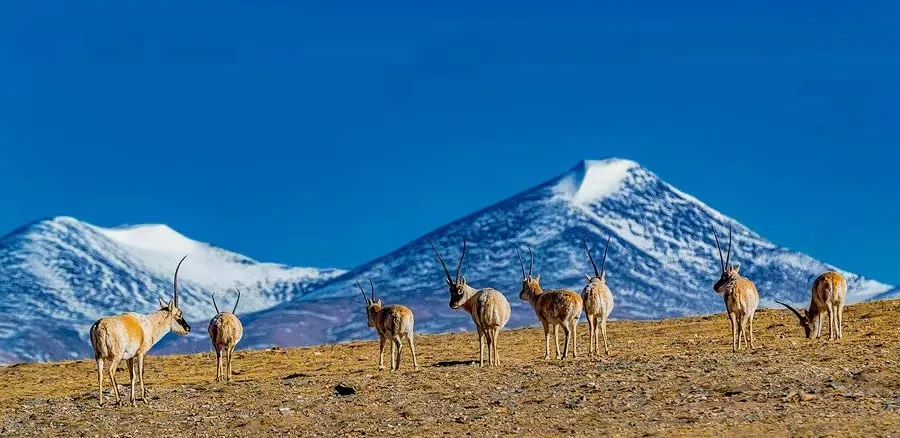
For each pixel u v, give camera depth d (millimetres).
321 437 44625
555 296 61906
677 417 43312
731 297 61281
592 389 49625
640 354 63656
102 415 52219
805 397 44812
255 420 48375
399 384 54812
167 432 47625
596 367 55312
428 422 45844
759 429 40250
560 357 65312
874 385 46438
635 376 51875
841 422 40438
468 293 63938
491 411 46906
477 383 53375
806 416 41781
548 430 42875
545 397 48844
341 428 46000
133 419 50750
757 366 52125
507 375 55031
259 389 56969
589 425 43156
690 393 47375
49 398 62000
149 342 56062
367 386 54938
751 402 44906
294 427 46812
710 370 51844
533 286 66000
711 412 43656
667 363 54938
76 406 55688
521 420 44906
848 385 46781
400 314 63125
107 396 59062
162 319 57344
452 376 56062
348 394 53344
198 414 51031
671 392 47812
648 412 44594
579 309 62000
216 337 63781
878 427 39344
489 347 61781
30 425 51500
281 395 54500
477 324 62281
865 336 67000
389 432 44500
